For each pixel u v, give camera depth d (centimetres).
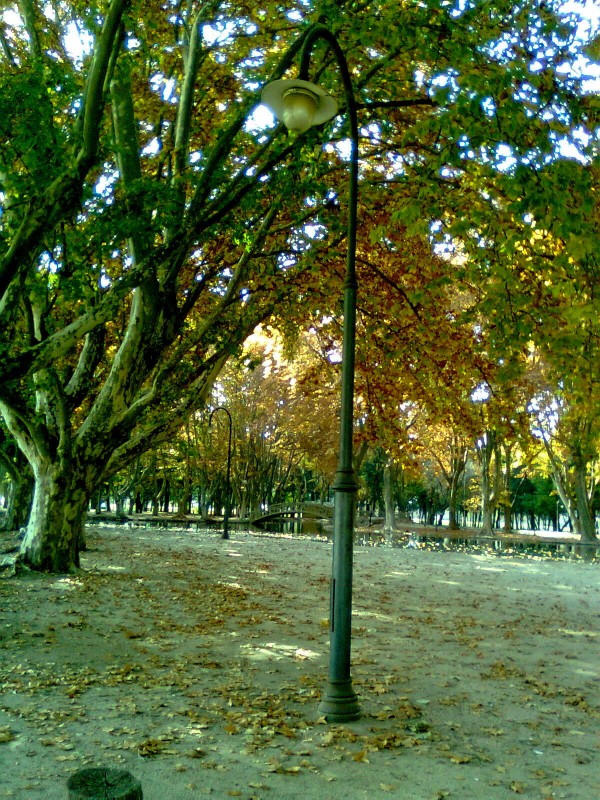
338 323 1803
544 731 672
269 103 716
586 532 4541
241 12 1391
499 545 4203
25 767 538
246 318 1459
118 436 1541
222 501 7025
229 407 5009
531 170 864
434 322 1469
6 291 886
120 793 291
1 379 849
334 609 705
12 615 1137
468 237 1052
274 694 761
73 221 1167
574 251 858
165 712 686
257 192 1198
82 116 956
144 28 1419
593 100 898
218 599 1408
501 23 984
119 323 1897
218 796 496
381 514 7869
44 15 1510
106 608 1241
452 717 704
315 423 4594
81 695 738
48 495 1595
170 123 1620
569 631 1210
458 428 1647
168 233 1354
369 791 514
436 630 1176
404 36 964
